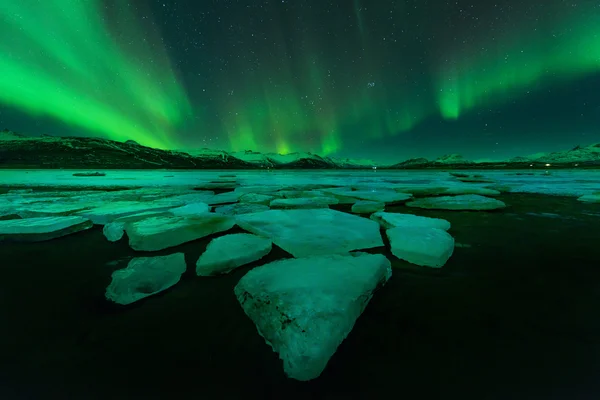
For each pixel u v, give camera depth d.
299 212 5.23
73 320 1.92
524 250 3.40
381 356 1.54
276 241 3.63
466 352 1.57
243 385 1.37
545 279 2.55
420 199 7.45
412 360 1.51
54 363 1.51
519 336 1.70
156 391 1.34
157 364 1.50
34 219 4.34
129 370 1.46
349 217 4.86
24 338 1.72
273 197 7.88
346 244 3.43
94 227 4.70
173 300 2.21
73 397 1.32
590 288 2.35
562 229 4.48
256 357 1.56
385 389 1.33
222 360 1.53
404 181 16.03
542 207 6.68
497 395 1.29
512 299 2.17
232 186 12.22
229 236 3.64
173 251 3.46
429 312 1.99
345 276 2.29
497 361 1.50
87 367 1.49
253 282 2.22
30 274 2.71
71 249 3.49
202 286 2.47
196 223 4.07
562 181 15.09
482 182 14.89
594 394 1.29
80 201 6.69
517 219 5.30
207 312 2.03
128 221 4.52
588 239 3.88
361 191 9.23
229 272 2.79
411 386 1.35
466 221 5.14
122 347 1.64
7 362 1.52
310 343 1.52
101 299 2.21
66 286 2.46
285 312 1.73
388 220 4.59
